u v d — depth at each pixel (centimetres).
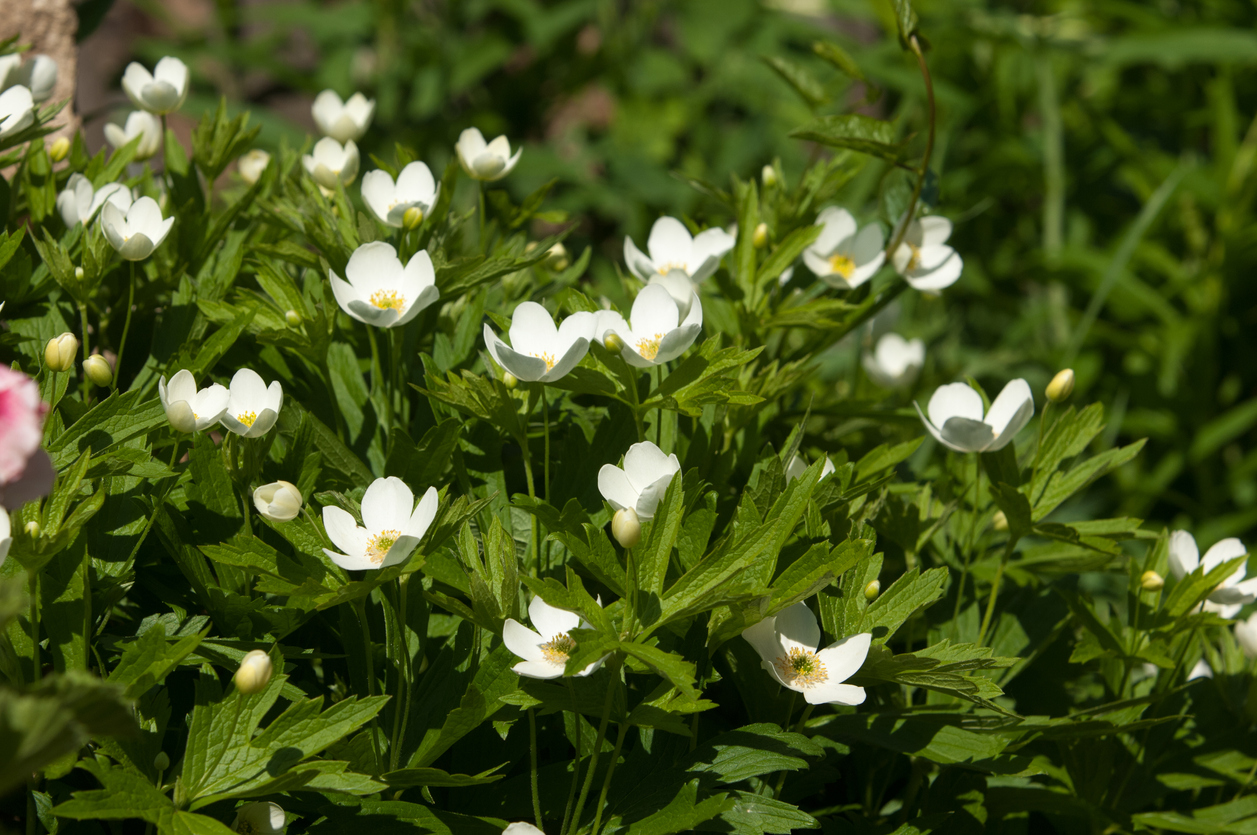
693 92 322
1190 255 271
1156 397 255
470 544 125
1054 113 254
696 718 126
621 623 122
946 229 145
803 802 135
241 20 296
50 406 127
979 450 133
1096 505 214
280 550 128
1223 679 139
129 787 119
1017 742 130
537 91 326
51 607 123
